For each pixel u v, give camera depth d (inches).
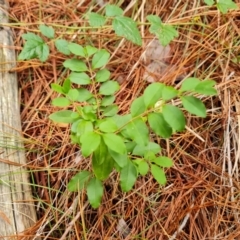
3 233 33.9
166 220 36.4
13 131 37.2
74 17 43.3
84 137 29.3
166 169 37.6
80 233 35.9
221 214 36.7
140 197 36.8
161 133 29.3
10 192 35.2
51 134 38.1
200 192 37.2
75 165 37.2
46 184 37.2
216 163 38.0
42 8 43.2
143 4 43.4
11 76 39.3
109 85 35.1
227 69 40.5
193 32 42.2
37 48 38.9
